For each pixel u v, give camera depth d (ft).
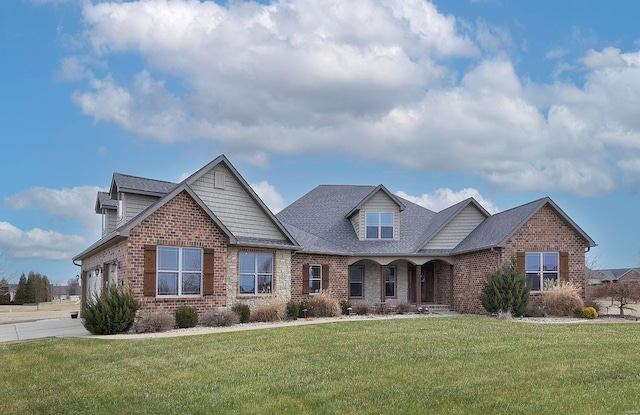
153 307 61.16
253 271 74.02
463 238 95.91
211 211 67.36
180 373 36.50
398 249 96.02
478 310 82.99
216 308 67.26
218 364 38.83
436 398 28.76
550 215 79.25
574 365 35.83
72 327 67.41
